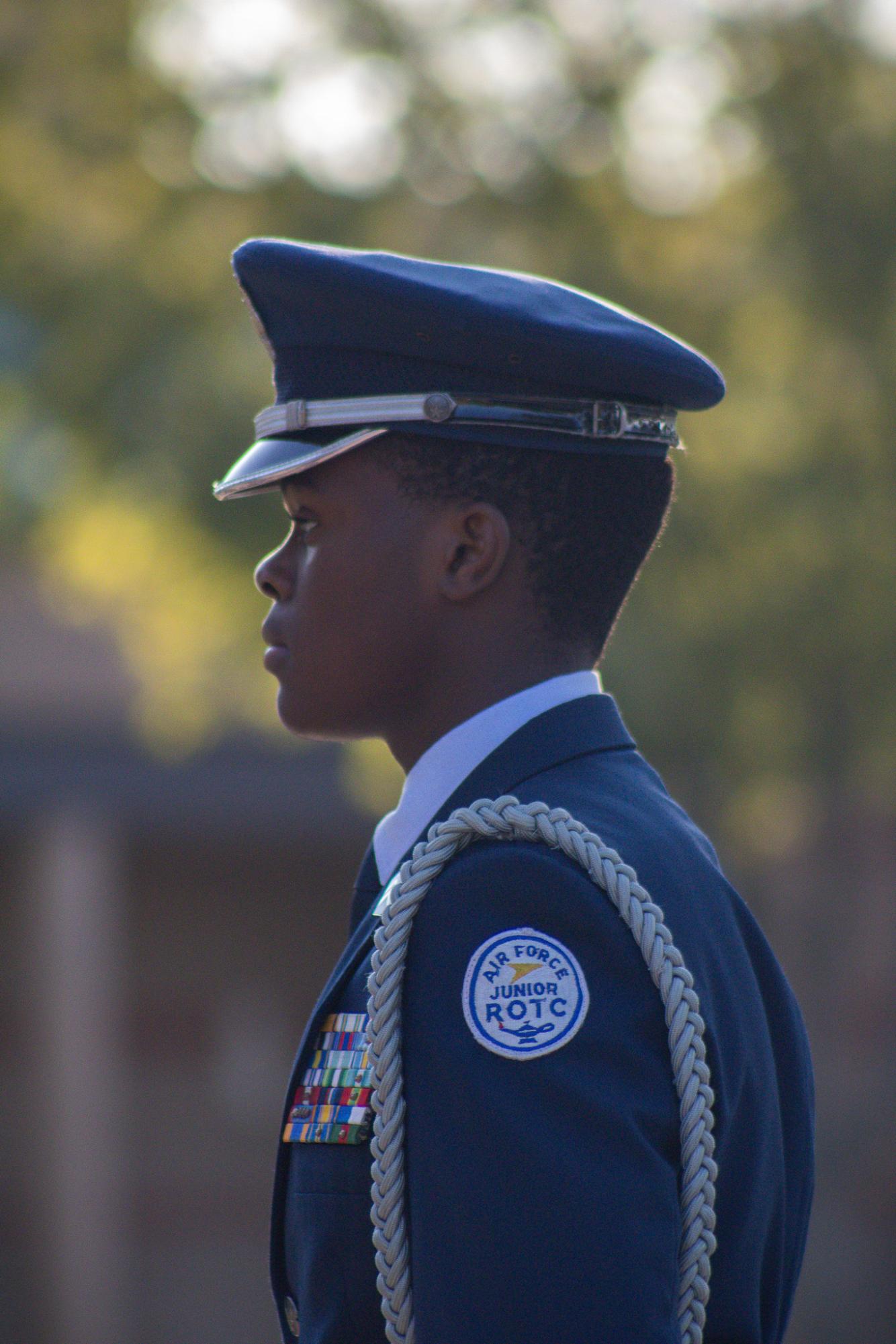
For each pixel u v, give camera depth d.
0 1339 38.75
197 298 21.19
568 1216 3.92
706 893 4.71
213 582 21.77
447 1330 4.01
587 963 4.23
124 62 20.69
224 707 24.58
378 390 4.83
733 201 21.27
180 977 42.72
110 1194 37.59
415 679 4.88
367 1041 4.48
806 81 20.38
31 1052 40.91
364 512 4.83
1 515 23.84
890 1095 30.56
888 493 20.52
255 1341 40.94
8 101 20.88
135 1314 40.34
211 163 20.78
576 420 4.81
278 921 43.59
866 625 20.66
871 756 21.95
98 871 38.16
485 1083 4.09
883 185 20.30
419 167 20.69
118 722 38.00
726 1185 4.53
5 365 21.78
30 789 37.56
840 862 29.80
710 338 20.70
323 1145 4.55
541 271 21.20
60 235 21.39
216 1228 41.59
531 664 4.87
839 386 20.83
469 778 4.77
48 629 37.62
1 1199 40.22
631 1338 3.85
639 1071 4.14
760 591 20.81
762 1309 4.82
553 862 4.32
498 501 4.80
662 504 5.14
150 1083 41.91
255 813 39.00
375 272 4.78
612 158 20.75
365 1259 4.44
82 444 21.30
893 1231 30.39
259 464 4.96
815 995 30.64
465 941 4.29
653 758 22.03
